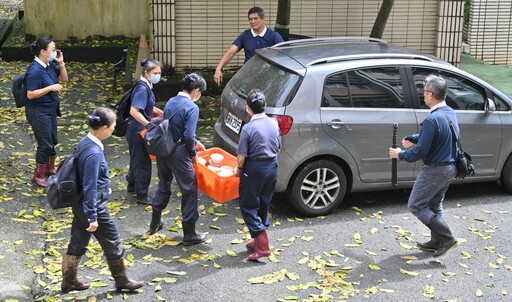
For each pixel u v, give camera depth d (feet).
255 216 21.09
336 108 24.16
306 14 39.01
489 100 25.84
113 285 19.83
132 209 25.05
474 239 23.32
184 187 21.80
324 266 21.24
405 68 25.17
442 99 21.15
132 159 25.08
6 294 19.03
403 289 20.06
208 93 37.81
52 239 22.41
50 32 46.93
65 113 35.19
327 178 24.62
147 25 47.65
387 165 25.09
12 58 45.16
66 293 19.33
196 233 22.43
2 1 63.46
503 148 26.43
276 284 20.11
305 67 24.06
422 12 39.40
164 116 21.70
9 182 26.71
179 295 19.39
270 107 23.72
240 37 30.07
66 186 17.94
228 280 20.27
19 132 32.53
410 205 21.80
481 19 44.96
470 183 28.35
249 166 20.72
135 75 35.45
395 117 24.75
